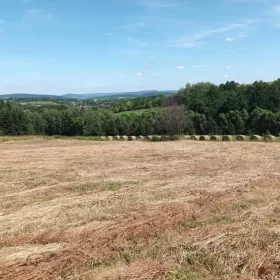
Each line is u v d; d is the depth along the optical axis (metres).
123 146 28.88
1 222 8.27
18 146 30.58
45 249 6.25
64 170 16.09
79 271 5.48
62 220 8.23
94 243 6.50
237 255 5.79
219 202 9.50
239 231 6.90
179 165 17.03
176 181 12.90
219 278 5.20
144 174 14.65
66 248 6.26
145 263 5.66
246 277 5.14
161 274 5.28
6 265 5.56
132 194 10.82
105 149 26.23
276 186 11.56
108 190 11.70
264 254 5.83
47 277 5.25
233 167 16.09
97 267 5.63
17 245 6.71
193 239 6.62
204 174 14.34
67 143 34.16
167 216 8.13
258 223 7.56
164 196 10.50
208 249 6.09
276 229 7.12
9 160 20.20
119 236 6.86
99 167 16.88
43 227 7.78
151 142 33.97
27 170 16.27
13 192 11.79
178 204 9.22
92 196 10.77
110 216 8.37
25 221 8.27
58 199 10.55
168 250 6.22
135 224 7.51
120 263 5.77
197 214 8.38
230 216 8.28
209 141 33.31
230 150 23.83
